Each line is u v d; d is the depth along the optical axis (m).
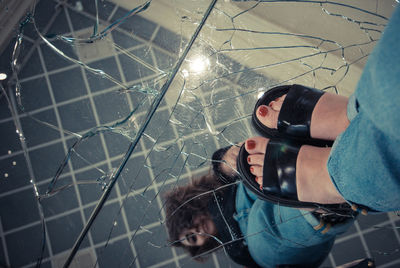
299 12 0.98
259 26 0.97
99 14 0.97
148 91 0.93
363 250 0.92
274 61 0.97
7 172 0.92
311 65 0.97
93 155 0.92
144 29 0.97
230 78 0.96
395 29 0.37
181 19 0.97
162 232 0.91
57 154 0.93
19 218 0.91
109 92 0.94
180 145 0.93
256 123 0.87
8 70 0.94
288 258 0.91
